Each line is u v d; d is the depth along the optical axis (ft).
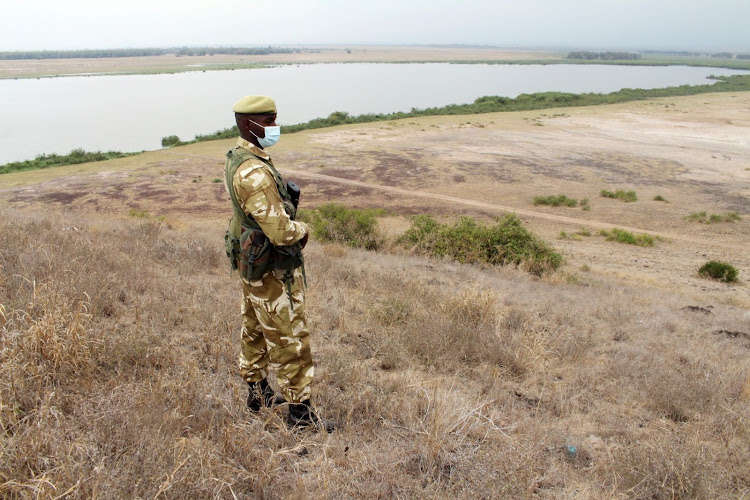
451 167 136.36
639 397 13.29
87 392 9.21
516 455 9.01
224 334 13.10
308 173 130.00
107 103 334.85
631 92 326.85
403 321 17.19
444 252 50.31
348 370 12.09
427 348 14.52
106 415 8.17
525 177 127.54
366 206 103.40
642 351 17.97
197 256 23.08
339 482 8.03
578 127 201.87
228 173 8.51
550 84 484.33
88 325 11.50
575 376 14.26
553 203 105.50
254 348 9.71
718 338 23.32
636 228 91.50
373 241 53.78
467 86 460.55
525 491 8.11
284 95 378.12
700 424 11.72
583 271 59.26
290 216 8.80
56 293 12.16
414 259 43.11
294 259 8.72
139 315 13.66
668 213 100.42
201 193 112.27
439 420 9.59
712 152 155.84
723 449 10.45
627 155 151.64
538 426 10.65
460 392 12.03
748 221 95.76
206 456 7.60
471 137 179.93
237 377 11.11
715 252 78.38
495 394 12.26
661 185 121.08
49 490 6.21
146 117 270.46
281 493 7.54
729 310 37.32
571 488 8.66
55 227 25.44
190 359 11.63
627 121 216.13
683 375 15.26
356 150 157.58
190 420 8.84
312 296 18.89
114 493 6.47
